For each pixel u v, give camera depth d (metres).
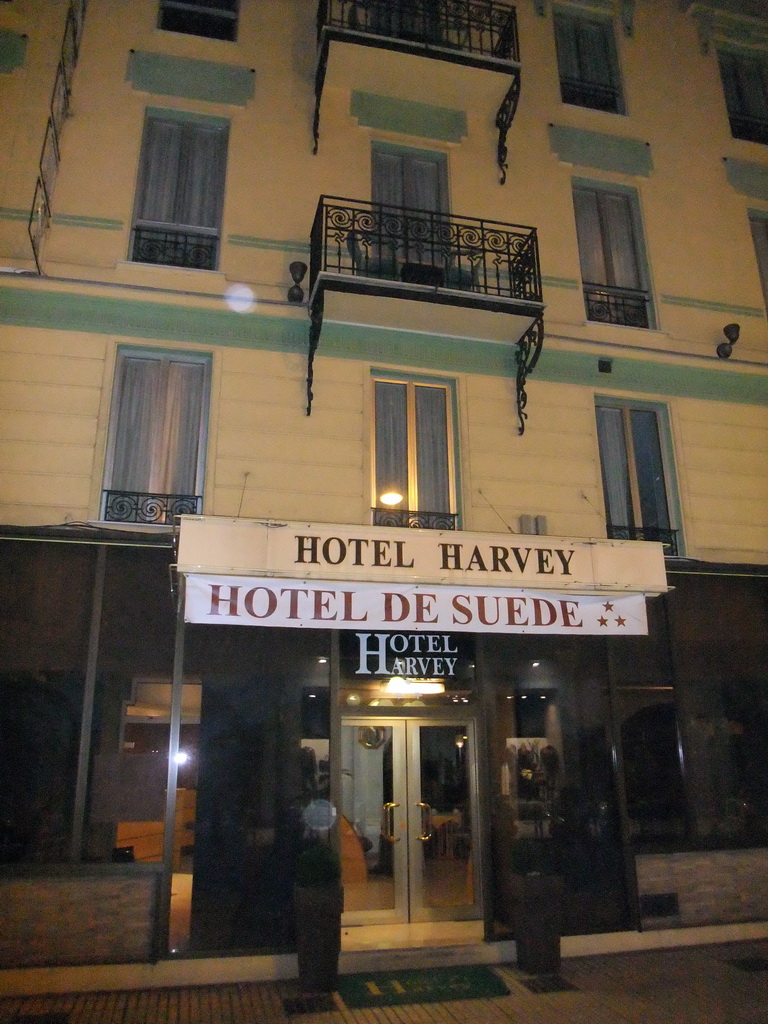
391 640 7.81
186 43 9.28
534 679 8.05
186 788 6.93
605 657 8.25
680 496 9.11
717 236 10.38
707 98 11.08
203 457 7.97
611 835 7.81
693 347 9.73
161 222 8.69
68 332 7.82
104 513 7.54
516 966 7.06
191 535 6.42
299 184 9.02
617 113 10.66
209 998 6.19
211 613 6.44
